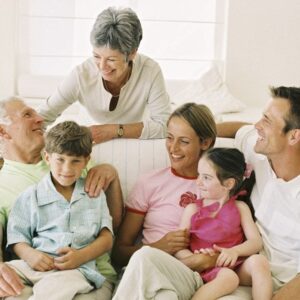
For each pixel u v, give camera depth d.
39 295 1.61
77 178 1.85
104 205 1.91
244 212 1.92
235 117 3.51
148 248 1.67
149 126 2.21
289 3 3.96
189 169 2.06
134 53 2.13
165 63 4.10
